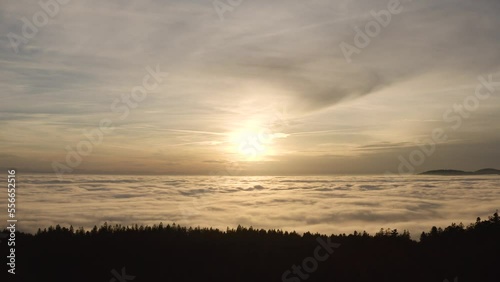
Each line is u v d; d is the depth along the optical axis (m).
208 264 40.25
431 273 31.75
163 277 37.72
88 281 36.03
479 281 29.55
